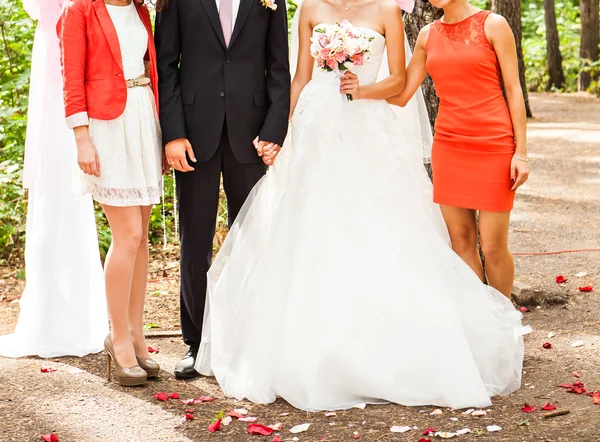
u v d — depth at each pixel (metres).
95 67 3.46
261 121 3.74
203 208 3.74
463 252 4.13
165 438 3.06
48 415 3.29
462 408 3.29
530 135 12.94
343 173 3.59
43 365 3.91
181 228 3.81
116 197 3.49
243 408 3.37
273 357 3.47
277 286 3.54
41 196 4.11
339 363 3.37
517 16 14.18
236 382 3.54
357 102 3.70
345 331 3.40
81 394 3.53
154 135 3.62
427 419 3.20
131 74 3.53
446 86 3.89
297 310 3.45
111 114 3.46
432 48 3.90
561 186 8.97
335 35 3.56
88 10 3.43
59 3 3.91
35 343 4.10
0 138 6.55
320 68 3.68
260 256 3.68
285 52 3.73
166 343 4.32
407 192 3.63
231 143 3.68
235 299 3.71
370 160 3.62
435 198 4.03
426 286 3.49
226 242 3.78
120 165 3.50
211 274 3.76
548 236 6.78
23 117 6.66
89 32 3.43
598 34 20.86
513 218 7.54
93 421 3.22
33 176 4.08
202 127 3.65
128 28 3.51
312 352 3.38
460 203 3.93
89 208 4.19
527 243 6.57
